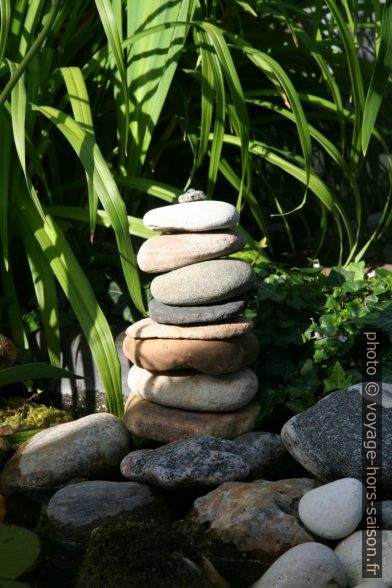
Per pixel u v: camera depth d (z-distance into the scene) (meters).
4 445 2.23
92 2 2.89
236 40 2.73
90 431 2.18
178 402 2.22
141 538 1.67
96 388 2.61
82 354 2.61
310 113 3.22
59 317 2.68
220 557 1.78
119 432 2.21
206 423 2.18
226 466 1.97
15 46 2.62
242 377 2.25
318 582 1.58
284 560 1.62
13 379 2.07
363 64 3.26
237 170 3.48
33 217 2.53
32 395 2.56
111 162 3.13
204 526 1.82
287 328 2.44
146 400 2.31
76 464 2.12
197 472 1.94
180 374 2.25
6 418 2.40
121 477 2.16
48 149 2.85
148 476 1.96
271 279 2.54
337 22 2.67
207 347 2.17
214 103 3.04
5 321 2.75
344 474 1.93
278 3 3.11
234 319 2.22
